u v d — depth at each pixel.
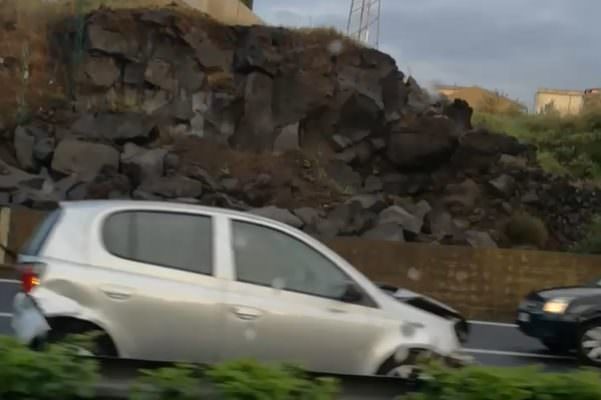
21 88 33.75
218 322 8.22
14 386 4.69
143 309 8.15
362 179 33.31
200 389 4.80
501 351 15.58
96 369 5.03
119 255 8.34
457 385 5.08
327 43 35.38
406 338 8.58
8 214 22.38
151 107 33.94
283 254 8.58
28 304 8.20
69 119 32.69
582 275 21.33
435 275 21.81
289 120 33.78
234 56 35.28
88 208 8.56
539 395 5.00
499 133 37.28
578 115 46.00
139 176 29.55
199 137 32.88
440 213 31.36
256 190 30.69
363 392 5.44
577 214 33.88
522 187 34.19
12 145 31.50
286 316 8.33
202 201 29.14
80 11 35.47
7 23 35.50
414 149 33.56
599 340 14.42
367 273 21.88
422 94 37.47
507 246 31.45
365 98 34.03
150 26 35.03
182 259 8.41
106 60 34.59
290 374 5.01
